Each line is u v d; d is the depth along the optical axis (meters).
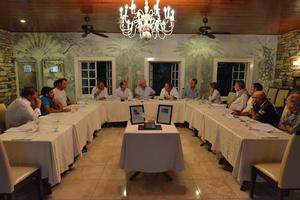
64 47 6.43
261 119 3.37
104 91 5.98
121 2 3.67
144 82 6.11
